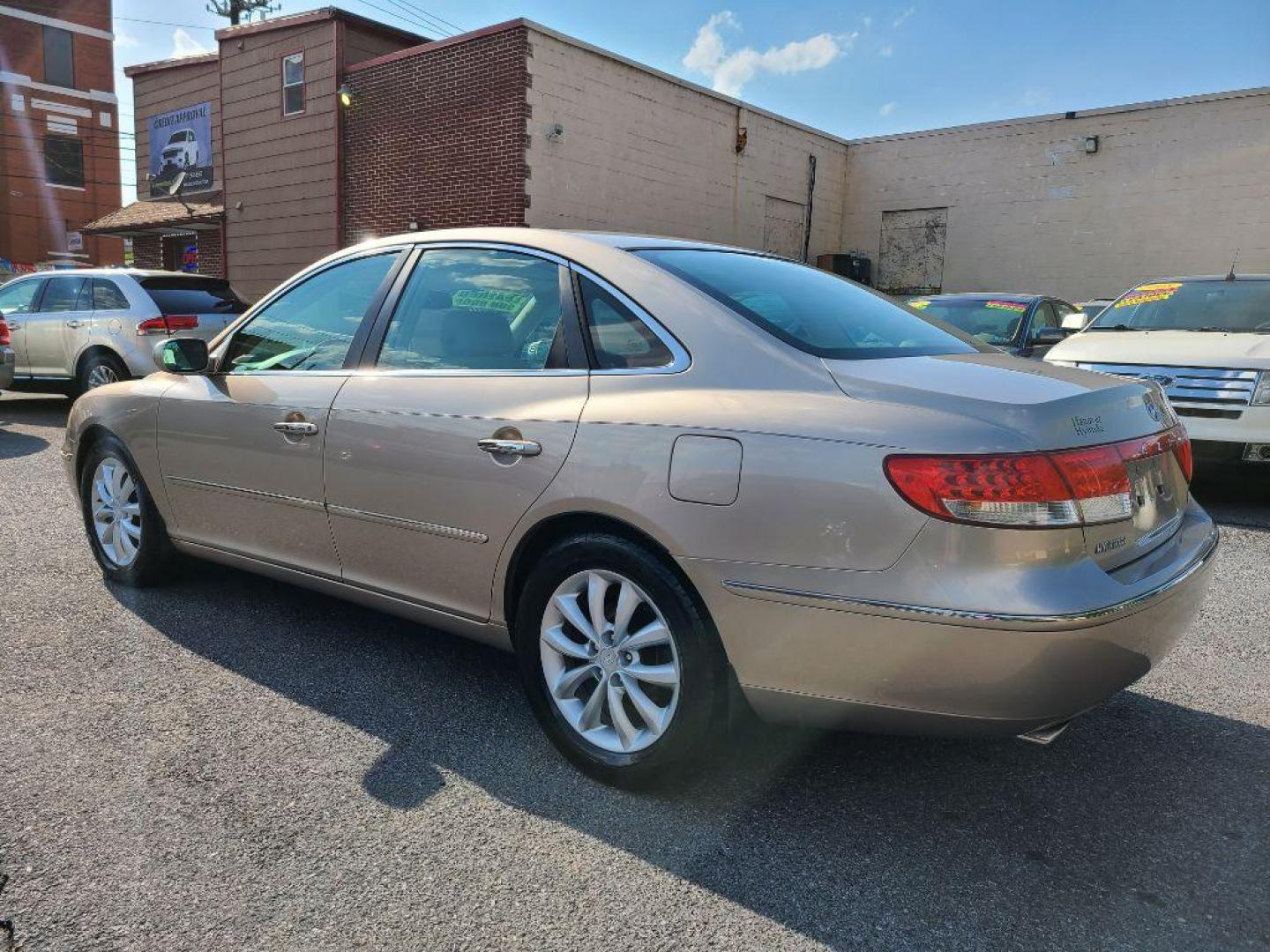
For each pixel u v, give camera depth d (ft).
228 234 64.44
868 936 7.06
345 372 11.47
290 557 12.17
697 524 8.14
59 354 34.17
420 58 50.52
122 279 33.30
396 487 10.50
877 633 7.42
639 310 9.23
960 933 7.09
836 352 8.62
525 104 46.24
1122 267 58.49
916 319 10.96
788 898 7.49
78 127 127.44
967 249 64.03
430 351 10.82
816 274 11.52
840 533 7.50
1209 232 55.42
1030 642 7.04
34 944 6.79
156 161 73.46
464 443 9.82
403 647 12.65
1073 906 7.43
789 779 9.34
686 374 8.69
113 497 14.83
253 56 60.23
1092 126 58.34
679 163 55.26
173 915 7.16
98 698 10.87
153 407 13.65
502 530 9.57
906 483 7.26
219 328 34.06
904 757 9.85
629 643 8.87
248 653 12.31
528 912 7.28
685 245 10.84
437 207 50.78
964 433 7.30
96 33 127.95
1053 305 30.71
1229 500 22.88
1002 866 7.95
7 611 13.67
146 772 9.23
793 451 7.75
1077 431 7.59
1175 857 8.11
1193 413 20.80
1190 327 23.57
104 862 7.77
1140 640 7.65
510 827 8.43
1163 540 8.68
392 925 7.11
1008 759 9.84
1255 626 13.84
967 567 7.13
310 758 9.59
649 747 8.77
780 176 62.69
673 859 8.00
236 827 8.34
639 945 6.93
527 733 10.25
